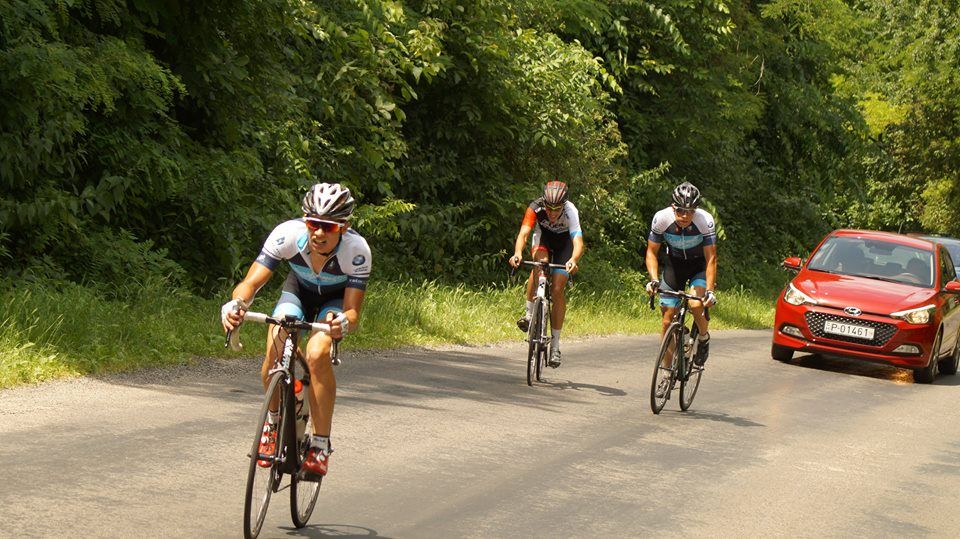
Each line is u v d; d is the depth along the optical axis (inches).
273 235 283.1
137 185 631.2
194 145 689.0
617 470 378.3
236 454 343.9
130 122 642.2
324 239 272.7
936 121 1984.5
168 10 653.3
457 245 911.7
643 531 305.1
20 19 547.2
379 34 797.9
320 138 788.6
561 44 1053.8
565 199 548.4
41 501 276.5
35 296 503.5
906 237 823.1
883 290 750.5
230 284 696.4
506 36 943.0
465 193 976.9
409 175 926.4
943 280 784.9
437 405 466.6
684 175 1465.3
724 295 1282.0
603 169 1075.9
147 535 258.5
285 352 270.4
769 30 1604.3
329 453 278.5
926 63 1897.1
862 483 393.1
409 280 832.9
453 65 879.1
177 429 368.8
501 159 1007.0
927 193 2080.5
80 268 599.8
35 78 536.7
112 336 491.8
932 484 402.0
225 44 692.7
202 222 691.4
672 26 1263.5
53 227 580.7
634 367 663.8
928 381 733.3
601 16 1176.2
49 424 359.3
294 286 293.9
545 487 345.4
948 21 1862.7
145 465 321.1
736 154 1557.6
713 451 426.6
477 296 850.8
